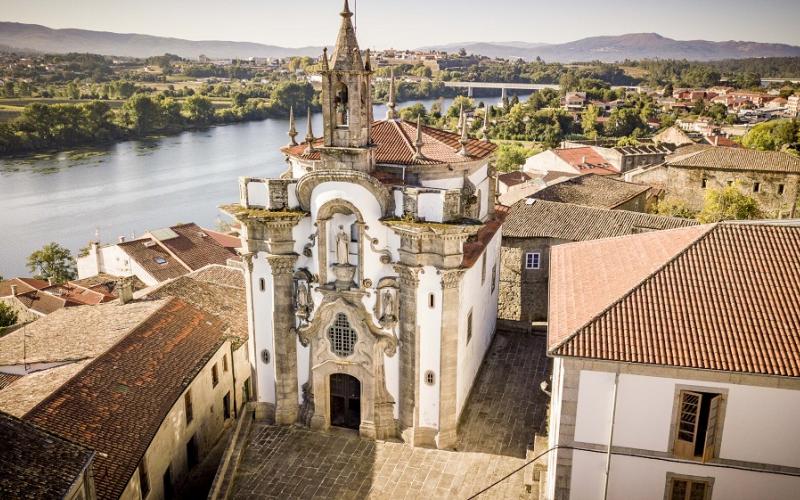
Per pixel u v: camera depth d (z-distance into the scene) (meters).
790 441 27.80
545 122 190.12
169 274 79.75
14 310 70.50
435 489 36.81
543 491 34.06
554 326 31.36
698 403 27.98
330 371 41.34
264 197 40.94
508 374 48.16
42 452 26.84
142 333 43.38
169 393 39.06
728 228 33.28
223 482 37.56
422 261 37.81
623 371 28.28
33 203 133.50
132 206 133.25
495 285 53.44
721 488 28.97
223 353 47.69
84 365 38.34
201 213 129.38
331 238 39.81
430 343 39.06
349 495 36.62
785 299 29.67
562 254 40.41
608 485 29.98
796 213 92.88
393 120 45.94
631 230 58.09
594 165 128.25
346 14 37.31
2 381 40.12
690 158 98.69
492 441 40.66
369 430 41.16
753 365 27.14
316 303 40.91
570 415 29.48
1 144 172.50
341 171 37.75
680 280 31.00
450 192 37.38
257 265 41.31
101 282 78.69
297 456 39.94
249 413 43.72
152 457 36.09
